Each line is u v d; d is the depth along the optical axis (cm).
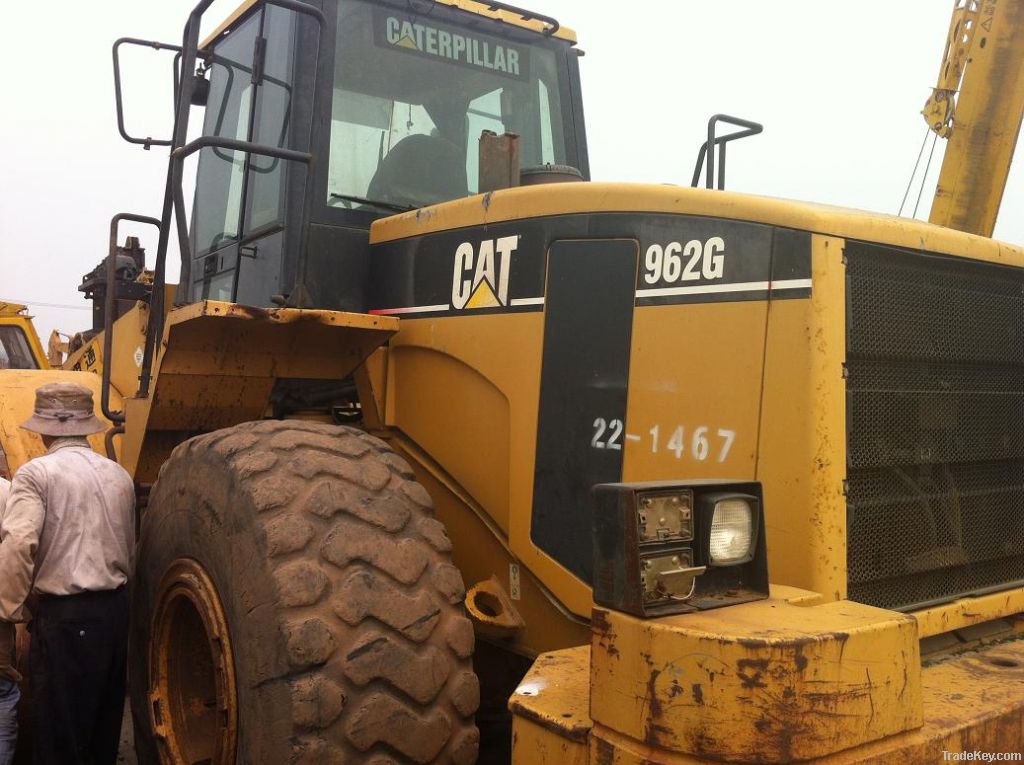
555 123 435
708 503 192
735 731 169
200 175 433
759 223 243
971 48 634
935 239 257
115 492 356
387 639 250
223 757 268
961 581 268
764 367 238
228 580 271
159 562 319
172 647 319
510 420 299
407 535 269
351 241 358
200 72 437
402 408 344
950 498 263
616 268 273
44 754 341
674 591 186
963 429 268
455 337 321
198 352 338
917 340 254
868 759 176
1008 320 283
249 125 377
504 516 304
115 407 504
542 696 207
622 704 183
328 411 389
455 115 399
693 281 255
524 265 298
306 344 347
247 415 373
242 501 267
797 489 230
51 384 363
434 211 332
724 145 400
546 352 289
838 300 234
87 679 344
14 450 477
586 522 274
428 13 397
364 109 371
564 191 289
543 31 422
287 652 241
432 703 254
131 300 595
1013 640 268
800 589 215
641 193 270
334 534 259
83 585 342
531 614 296
